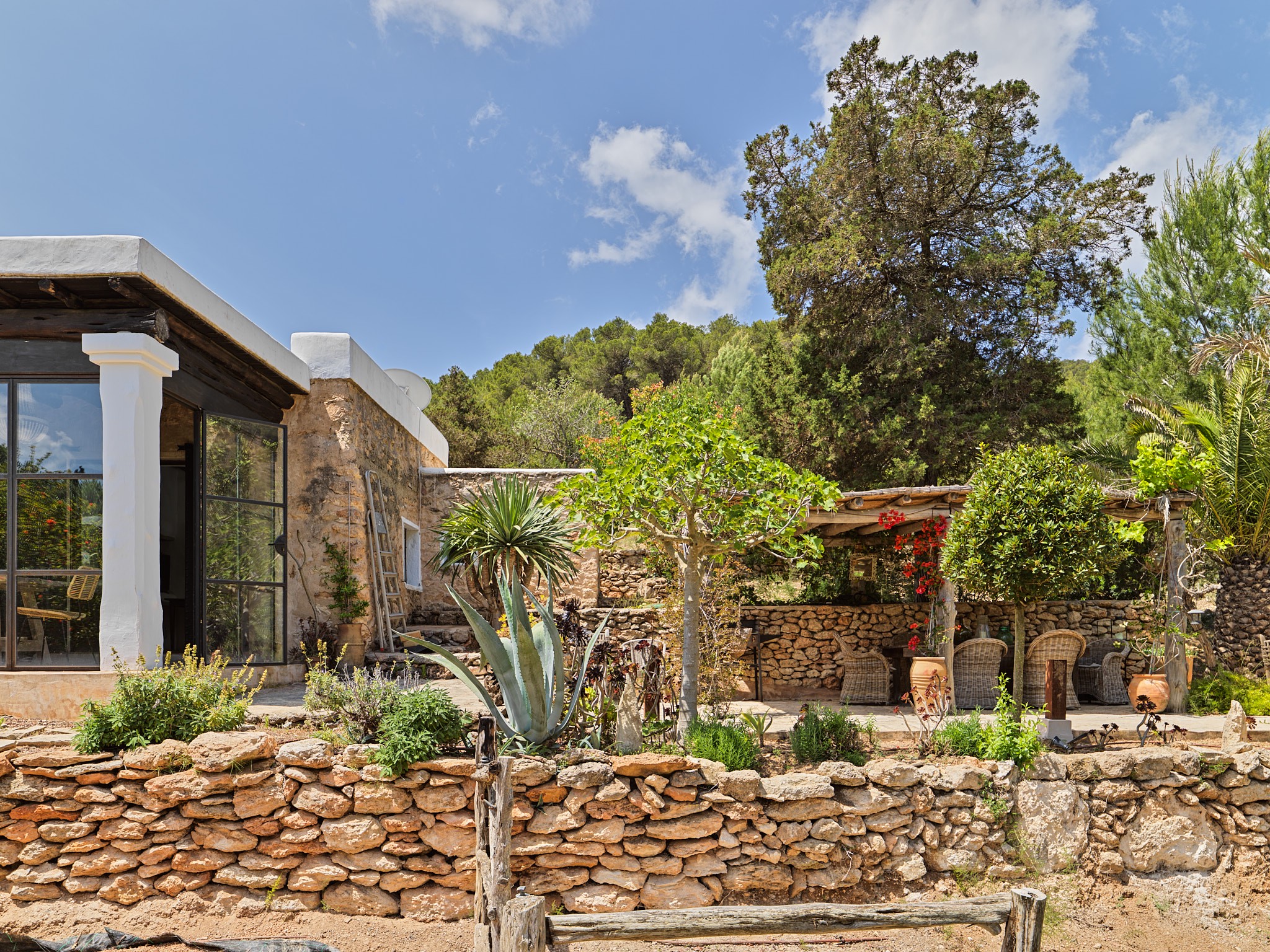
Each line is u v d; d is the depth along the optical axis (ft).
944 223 57.31
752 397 59.52
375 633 32.19
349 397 31.76
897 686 32.01
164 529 29.45
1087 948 17.35
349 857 16.35
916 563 30.35
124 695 17.44
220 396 26.84
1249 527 36.24
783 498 19.65
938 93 58.95
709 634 29.91
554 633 18.30
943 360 54.75
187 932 15.55
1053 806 19.43
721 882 17.21
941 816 18.71
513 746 17.70
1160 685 28.17
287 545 29.94
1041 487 23.13
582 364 118.21
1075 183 56.75
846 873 17.83
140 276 21.08
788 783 17.81
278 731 18.38
